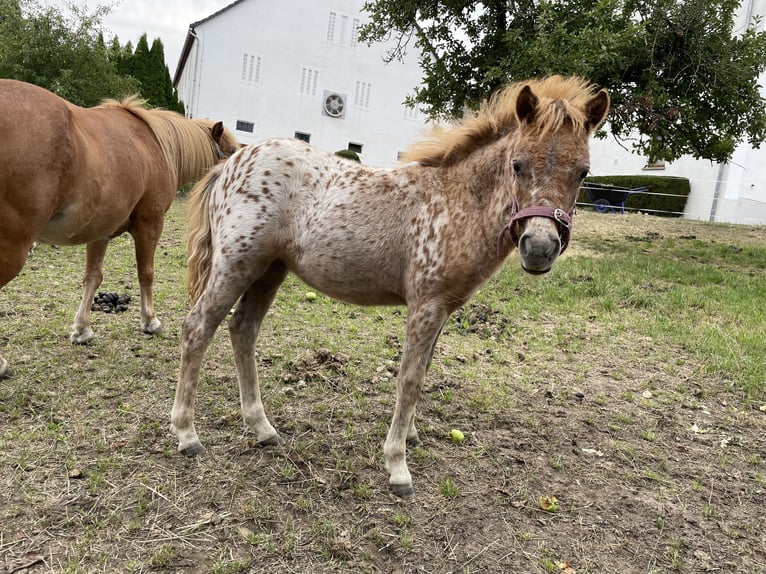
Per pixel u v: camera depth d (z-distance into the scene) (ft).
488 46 33.65
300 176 9.64
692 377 14.87
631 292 22.39
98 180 11.59
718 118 32.35
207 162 16.74
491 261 8.70
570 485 9.73
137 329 15.38
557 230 7.64
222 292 9.54
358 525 8.20
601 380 14.53
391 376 13.70
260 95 81.51
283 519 8.20
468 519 8.55
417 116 90.12
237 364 10.34
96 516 7.84
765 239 37.47
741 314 19.77
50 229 11.41
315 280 9.67
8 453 9.09
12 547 7.13
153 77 64.23
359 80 86.12
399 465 9.13
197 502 8.39
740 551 8.32
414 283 8.96
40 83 39.45
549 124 7.65
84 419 10.39
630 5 30.71
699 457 11.02
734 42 31.12
